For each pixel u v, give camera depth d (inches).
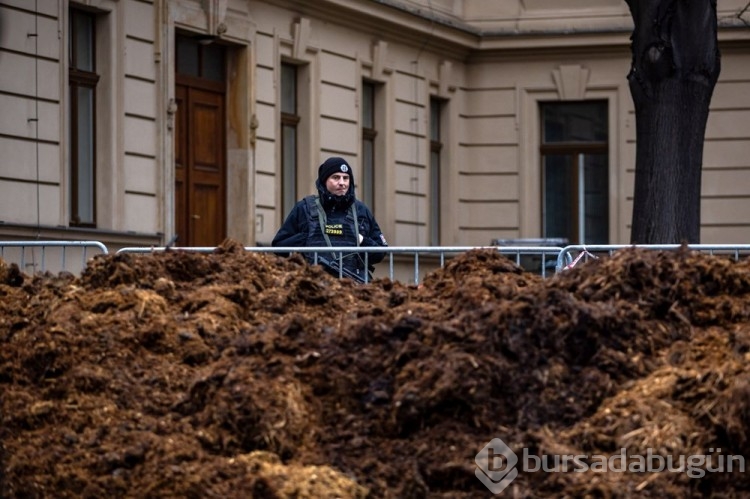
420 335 406.3
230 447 382.6
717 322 427.5
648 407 385.1
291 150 1459.2
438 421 386.0
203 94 1305.4
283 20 1405.0
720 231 1758.1
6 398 410.0
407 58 1657.2
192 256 485.1
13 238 1024.9
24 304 462.6
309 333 418.6
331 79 1501.0
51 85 1079.0
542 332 402.9
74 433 395.2
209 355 425.7
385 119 1619.1
